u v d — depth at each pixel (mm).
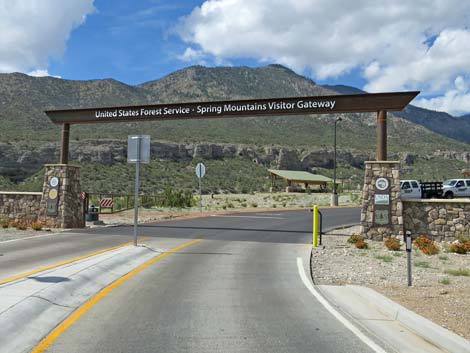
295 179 75375
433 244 15758
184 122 124375
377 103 17250
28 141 80812
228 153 107438
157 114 20141
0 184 66875
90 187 66562
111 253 12570
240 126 130500
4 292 7500
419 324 6441
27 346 5574
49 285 8133
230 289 9023
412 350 5664
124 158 87562
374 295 8406
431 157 123875
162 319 6805
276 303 7938
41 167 76500
